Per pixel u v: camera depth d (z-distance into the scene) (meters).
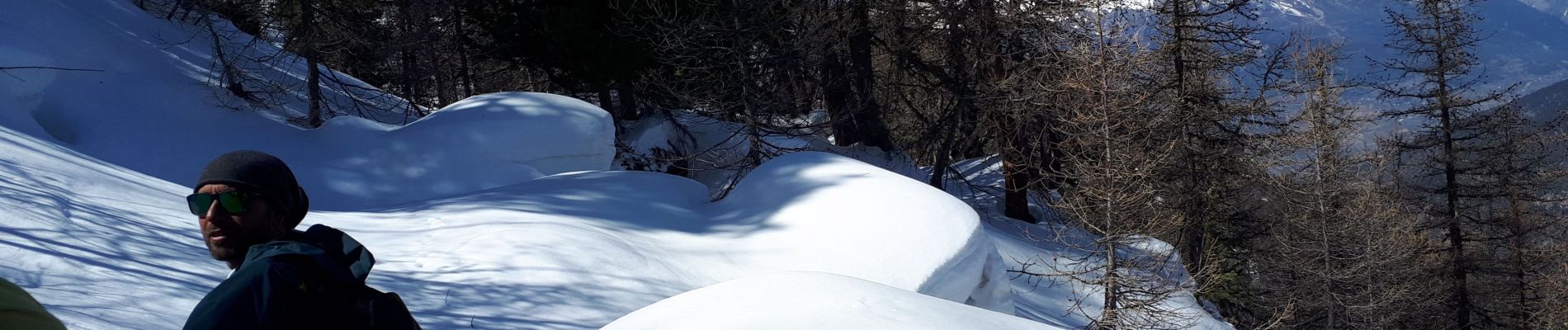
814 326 3.61
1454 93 31.64
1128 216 14.23
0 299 1.31
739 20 20.38
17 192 8.39
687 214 13.02
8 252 6.68
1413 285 28.53
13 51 15.30
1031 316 14.45
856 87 26.05
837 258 10.88
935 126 23.59
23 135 11.30
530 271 9.21
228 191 2.15
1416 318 32.03
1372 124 32.94
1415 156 34.16
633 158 21.62
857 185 12.14
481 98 17.09
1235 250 25.89
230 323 1.94
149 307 6.48
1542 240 35.41
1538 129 32.72
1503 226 33.53
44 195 8.66
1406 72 31.91
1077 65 15.77
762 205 12.63
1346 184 29.19
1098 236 15.09
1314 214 27.42
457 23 25.95
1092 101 14.74
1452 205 33.12
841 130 26.69
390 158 15.41
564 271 9.38
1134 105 15.10
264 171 2.23
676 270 10.54
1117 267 14.23
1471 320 34.75
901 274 10.52
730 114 21.41
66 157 11.06
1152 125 16.81
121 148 14.96
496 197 12.92
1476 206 33.31
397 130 16.39
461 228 10.88
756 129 20.58
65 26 17.42
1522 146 32.47
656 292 9.62
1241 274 25.86
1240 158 26.17
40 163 10.01
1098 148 15.05
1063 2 19.11
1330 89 29.38
